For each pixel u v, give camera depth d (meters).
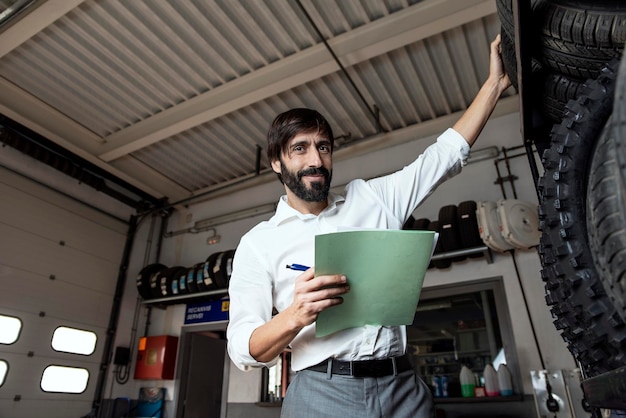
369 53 3.93
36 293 5.08
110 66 4.37
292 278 1.17
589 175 0.69
